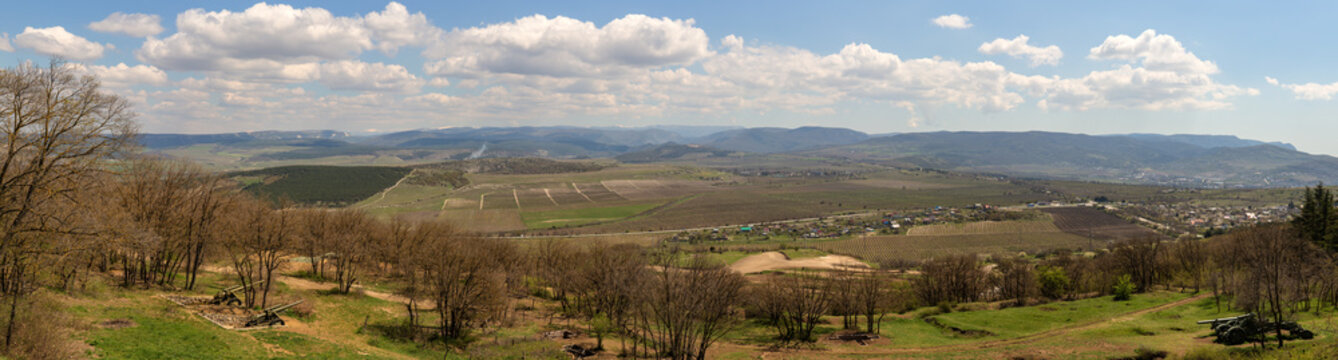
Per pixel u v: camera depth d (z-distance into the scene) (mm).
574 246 161625
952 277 109375
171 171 68188
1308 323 61625
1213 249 124438
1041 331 73000
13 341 34688
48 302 43781
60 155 38938
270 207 77750
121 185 61125
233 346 45625
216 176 72500
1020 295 106812
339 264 87562
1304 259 83250
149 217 63156
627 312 73188
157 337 43969
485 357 55750
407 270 79750
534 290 100875
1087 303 93250
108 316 47281
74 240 41781
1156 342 60062
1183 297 95000
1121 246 122625
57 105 38500
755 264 178250
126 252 61438
